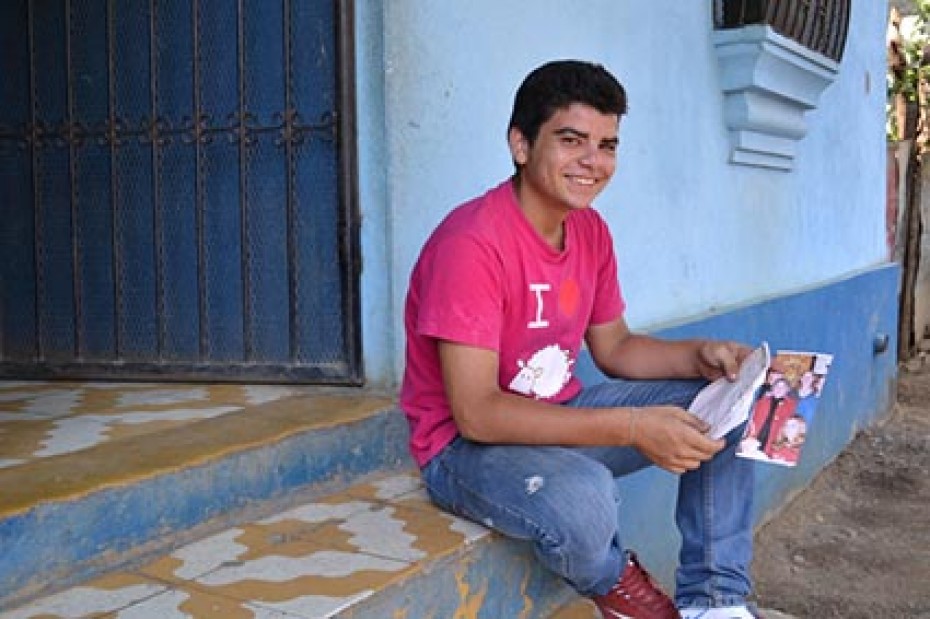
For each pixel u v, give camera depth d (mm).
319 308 2842
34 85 3189
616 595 2109
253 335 2947
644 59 3656
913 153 8094
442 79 2783
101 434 2404
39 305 3236
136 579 1883
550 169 2031
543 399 2281
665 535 3666
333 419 2477
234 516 2213
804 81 4605
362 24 2672
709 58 4125
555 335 2217
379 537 2090
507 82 3010
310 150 2814
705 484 2219
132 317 3125
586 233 2293
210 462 2162
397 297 2709
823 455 5387
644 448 2000
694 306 4051
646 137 3670
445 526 2156
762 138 4508
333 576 1880
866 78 6203
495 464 2062
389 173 2664
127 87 3076
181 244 3037
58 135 3174
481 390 2018
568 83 2008
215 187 2969
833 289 5375
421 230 2752
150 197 3070
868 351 6121
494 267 2029
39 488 1938
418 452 2242
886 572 4145
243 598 1784
